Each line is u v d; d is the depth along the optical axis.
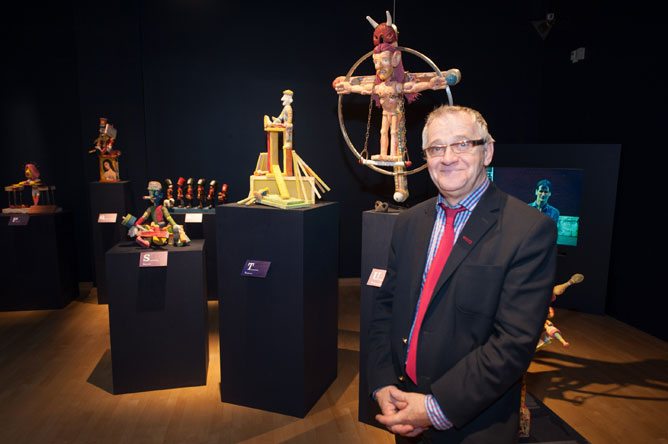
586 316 3.78
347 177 4.65
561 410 2.39
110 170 4.08
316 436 2.16
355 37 4.47
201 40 4.29
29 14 4.11
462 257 1.10
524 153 3.94
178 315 2.54
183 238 2.64
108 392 2.55
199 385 2.63
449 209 1.20
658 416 2.33
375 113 4.57
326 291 2.51
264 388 2.37
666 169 3.25
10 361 2.93
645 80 3.44
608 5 3.80
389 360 1.30
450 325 1.10
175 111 4.36
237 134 4.46
